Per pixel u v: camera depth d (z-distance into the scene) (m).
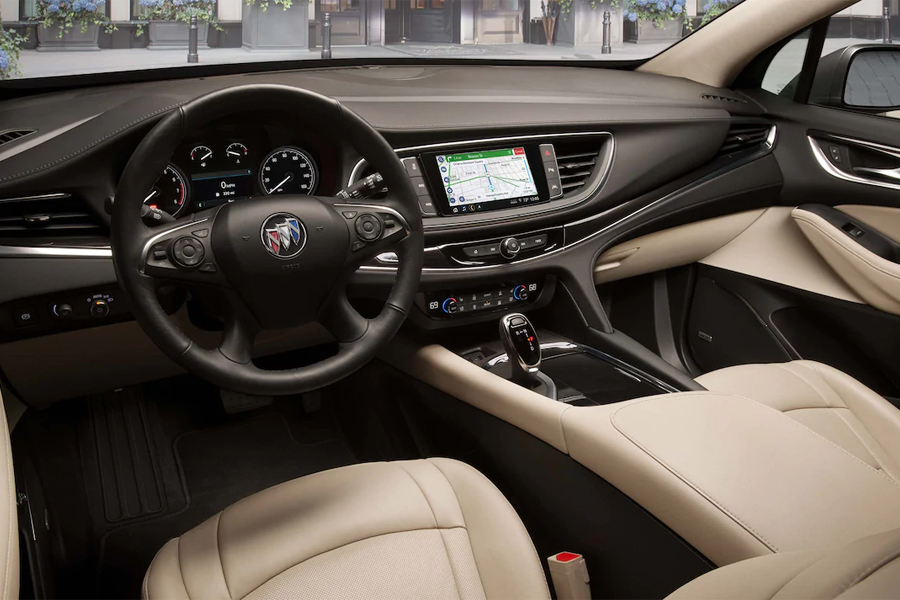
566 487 1.22
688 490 0.97
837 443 1.26
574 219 1.64
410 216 1.08
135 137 1.27
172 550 0.98
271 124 1.36
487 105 1.58
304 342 1.60
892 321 1.73
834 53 1.85
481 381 1.38
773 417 1.10
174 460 1.78
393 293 1.09
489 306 1.60
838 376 1.40
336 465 1.80
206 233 0.97
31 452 1.54
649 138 1.70
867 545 0.45
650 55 2.18
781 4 1.79
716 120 1.78
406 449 1.69
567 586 1.08
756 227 1.94
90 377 1.44
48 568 1.40
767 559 0.56
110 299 1.28
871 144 1.76
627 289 2.13
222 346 1.00
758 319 1.95
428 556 0.93
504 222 1.55
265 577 0.91
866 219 1.79
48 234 1.26
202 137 1.33
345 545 0.94
